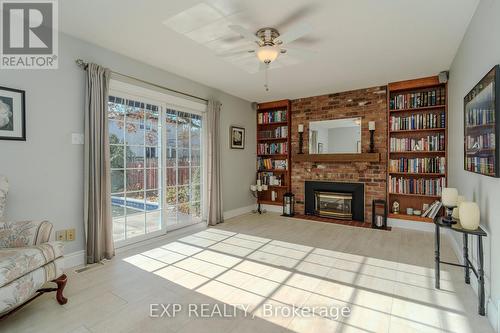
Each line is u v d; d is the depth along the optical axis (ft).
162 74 11.96
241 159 17.57
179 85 12.84
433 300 6.71
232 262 9.21
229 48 9.76
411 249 10.55
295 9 7.22
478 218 6.41
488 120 6.03
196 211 14.26
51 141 8.34
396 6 7.09
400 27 8.20
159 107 12.07
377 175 14.78
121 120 10.52
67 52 8.69
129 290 7.25
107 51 9.82
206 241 11.59
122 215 10.55
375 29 8.32
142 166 11.36
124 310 6.30
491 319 5.73
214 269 8.63
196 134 14.26
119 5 7.11
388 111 14.19
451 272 8.35
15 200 7.58
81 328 5.64
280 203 17.92
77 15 7.61
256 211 18.31
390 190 14.26
